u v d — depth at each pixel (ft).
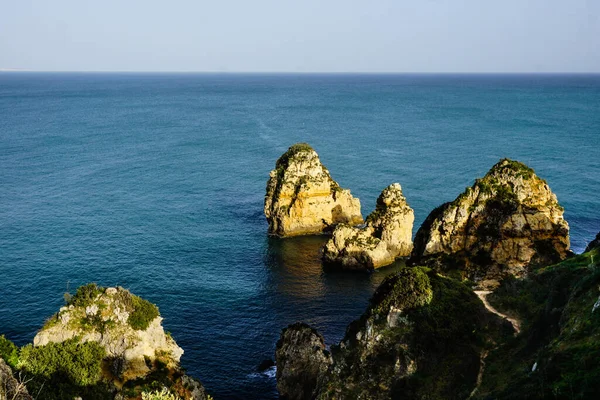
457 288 167.12
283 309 237.86
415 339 148.56
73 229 327.67
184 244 309.83
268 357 202.08
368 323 155.94
